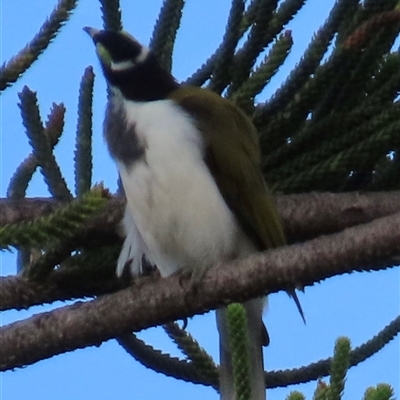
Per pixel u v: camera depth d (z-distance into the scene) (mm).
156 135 7297
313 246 5492
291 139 7609
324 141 7520
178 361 7535
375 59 7191
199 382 7551
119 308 5801
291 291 6957
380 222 5375
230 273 5680
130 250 7441
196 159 7336
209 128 7469
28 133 7180
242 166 7504
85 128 7539
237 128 7578
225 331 7160
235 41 7656
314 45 7438
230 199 7543
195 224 7391
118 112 7527
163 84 7719
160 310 5785
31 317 5871
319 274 5492
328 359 7734
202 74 7922
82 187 7492
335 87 7359
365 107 7379
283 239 7578
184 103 7539
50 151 7273
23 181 7457
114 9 7867
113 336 5852
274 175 7738
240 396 5312
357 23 7422
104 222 7363
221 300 5730
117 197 7672
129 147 7355
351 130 7402
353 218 7488
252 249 7723
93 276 7078
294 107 7480
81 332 5797
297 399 5016
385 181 7590
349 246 5379
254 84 7578
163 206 7316
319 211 7559
